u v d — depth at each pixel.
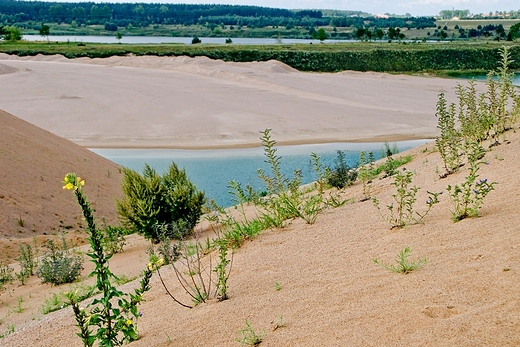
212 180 21.34
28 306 7.97
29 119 34.69
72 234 14.50
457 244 4.27
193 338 3.81
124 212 11.41
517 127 9.50
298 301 3.94
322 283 4.18
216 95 44.81
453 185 6.56
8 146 17.67
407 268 3.99
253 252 5.66
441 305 3.28
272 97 44.38
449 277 3.65
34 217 14.84
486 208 5.08
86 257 11.23
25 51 89.06
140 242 11.59
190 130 31.70
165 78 57.25
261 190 14.95
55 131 31.72
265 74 61.72
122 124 33.19
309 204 7.05
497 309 3.06
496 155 7.48
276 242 5.86
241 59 88.44
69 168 18.48
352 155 25.80
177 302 4.82
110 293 3.53
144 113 36.25
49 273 9.48
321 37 141.88
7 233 13.71
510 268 3.55
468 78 79.00
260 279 4.68
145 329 4.31
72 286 8.62
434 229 4.81
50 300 7.95
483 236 4.31
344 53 88.62
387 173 10.41
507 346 2.69
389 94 49.53
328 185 11.15
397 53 89.38
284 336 3.42
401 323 3.18
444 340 2.88
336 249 5.02
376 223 5.62
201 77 59.72
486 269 3.64
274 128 32.28
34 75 55.41
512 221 4.48
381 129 32.44
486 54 90.00
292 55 88.00
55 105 39.19
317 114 36.78
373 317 3.35
